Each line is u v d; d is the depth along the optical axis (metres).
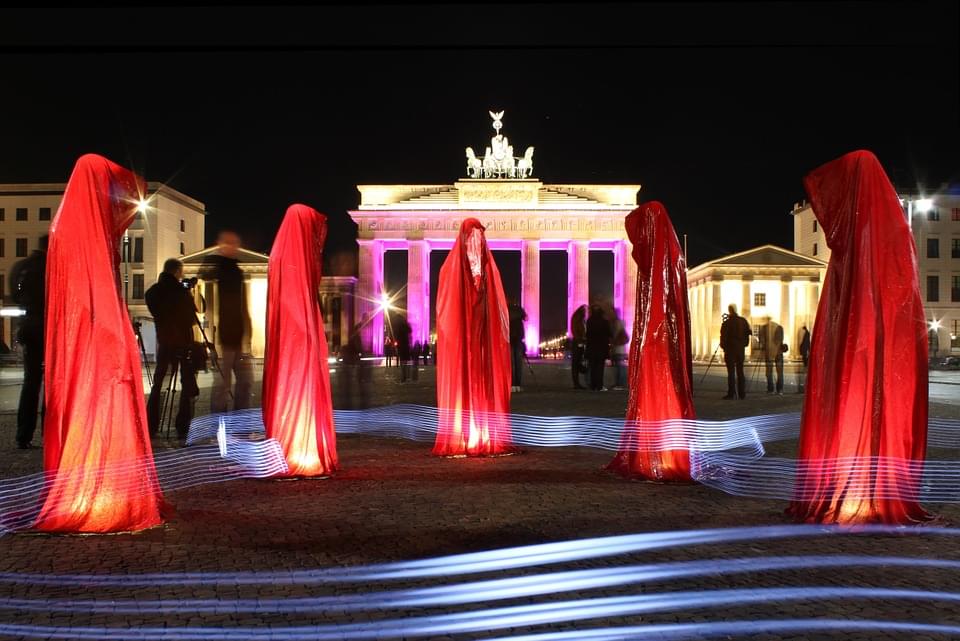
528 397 19.05
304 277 8.55
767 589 4.65
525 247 70.62
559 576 4.87
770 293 65.75
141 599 4.46
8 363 44.28
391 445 10.95
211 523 6.27
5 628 4.02
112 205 6.39
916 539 5.78
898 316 6.36
